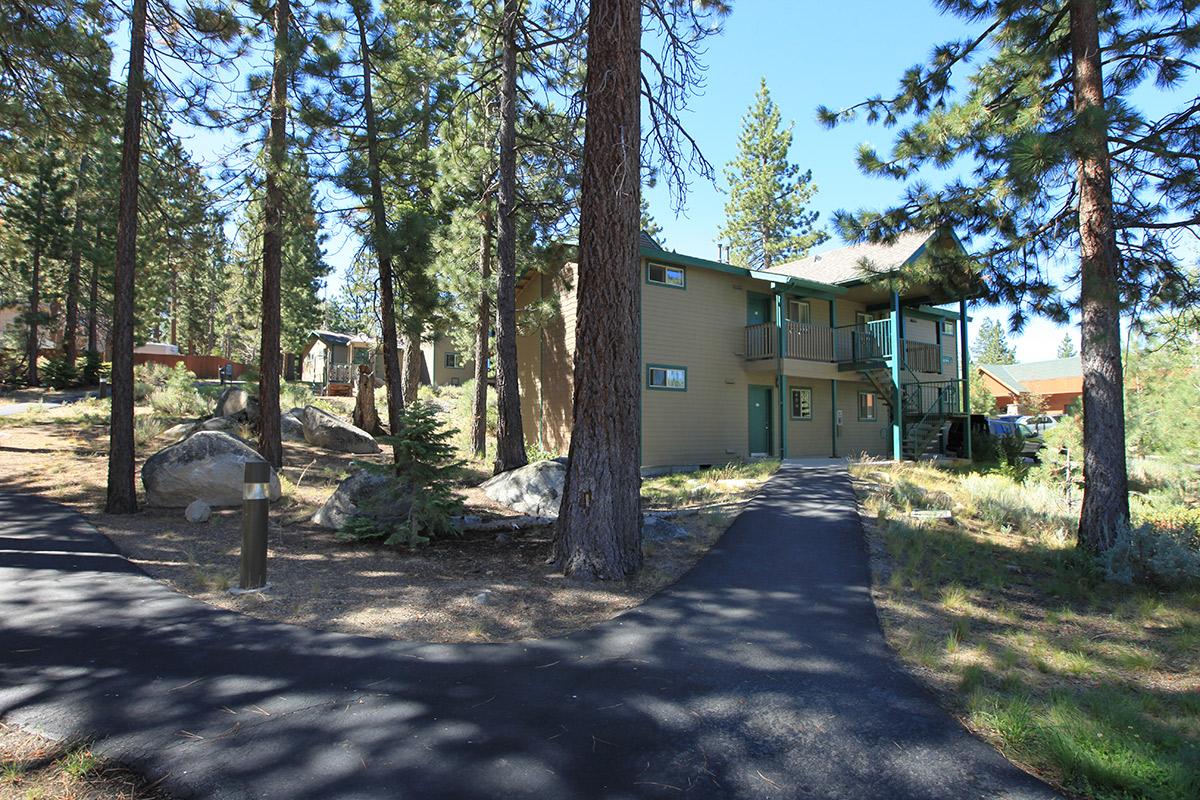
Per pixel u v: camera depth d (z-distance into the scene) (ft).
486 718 11.19
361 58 43.80
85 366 96.53
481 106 48.96
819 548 24.50
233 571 20.12
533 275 67.15
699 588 19.66
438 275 53.47
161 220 38.47
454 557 23.18
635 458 21.68
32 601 16.79
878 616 17.54
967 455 66.59
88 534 23.76
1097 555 24.49
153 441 45.68
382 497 26.09
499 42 42.88
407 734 10.56
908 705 12.12
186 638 14.64
